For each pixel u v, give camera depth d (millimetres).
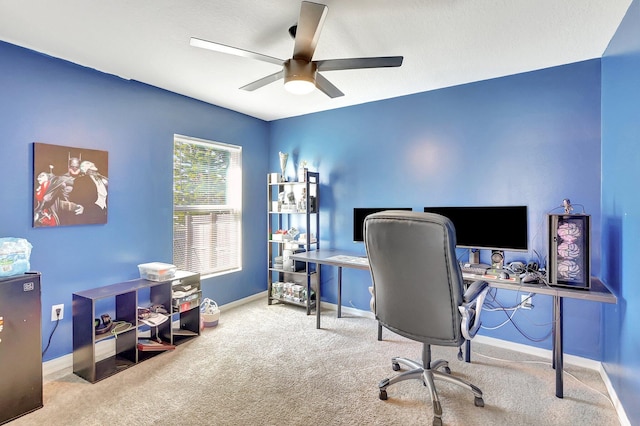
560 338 2051
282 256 4047
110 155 2748
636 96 1683
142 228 2994
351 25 2010
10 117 2191
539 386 2197
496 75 2803
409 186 3332
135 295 2529
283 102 3594
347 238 3785
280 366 2467
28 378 1922
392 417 1873
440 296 1750
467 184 2996
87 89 2598
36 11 1836
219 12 1882
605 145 2297
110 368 2398
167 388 2170
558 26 2008
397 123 3398
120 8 1825
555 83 2598
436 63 2562
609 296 1856
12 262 1943
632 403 1691
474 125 2959
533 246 2680
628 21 1813
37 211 2307
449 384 2229
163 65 2598
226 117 3814
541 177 2652
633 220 1708
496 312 2844
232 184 3949
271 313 3686
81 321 2318
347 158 3760
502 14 1886
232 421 1837
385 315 1987
